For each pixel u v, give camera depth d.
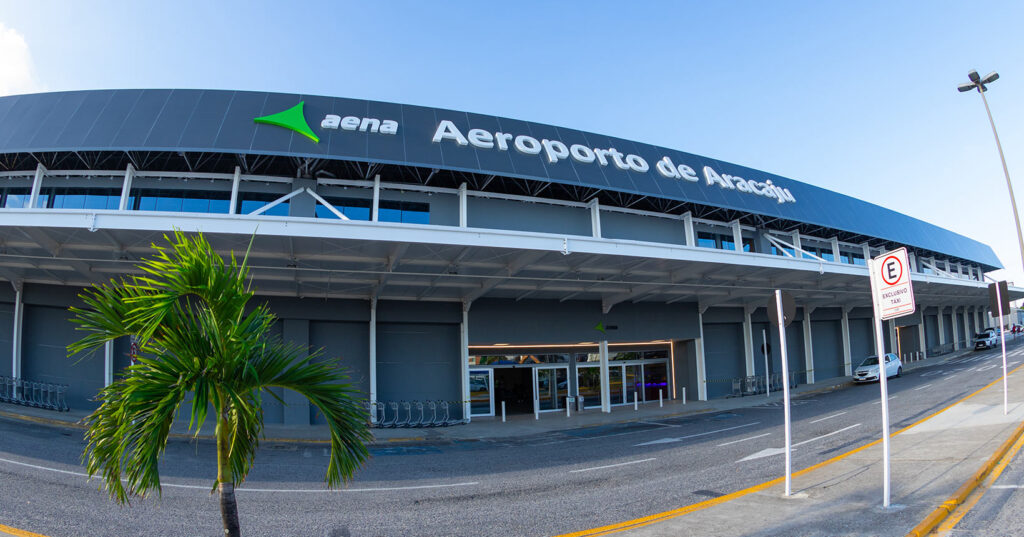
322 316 20.59
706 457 12.00
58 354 20.17
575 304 25.25
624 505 8.05
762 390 29.89
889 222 37.88
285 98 20.00
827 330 37.12
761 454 11.77
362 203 20.62
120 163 19.34
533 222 22.80
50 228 13.27
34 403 19.27
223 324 3.87
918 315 46.19
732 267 20.55
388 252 16.11
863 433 13.20
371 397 20.38
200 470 10.88
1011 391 17.34
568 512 7.79
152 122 18.59
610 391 27.16
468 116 22.17
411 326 22.27
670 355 29.66
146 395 3.48
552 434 18.23
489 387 24.09
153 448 3.53
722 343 30.59
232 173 19.83
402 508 8.30
